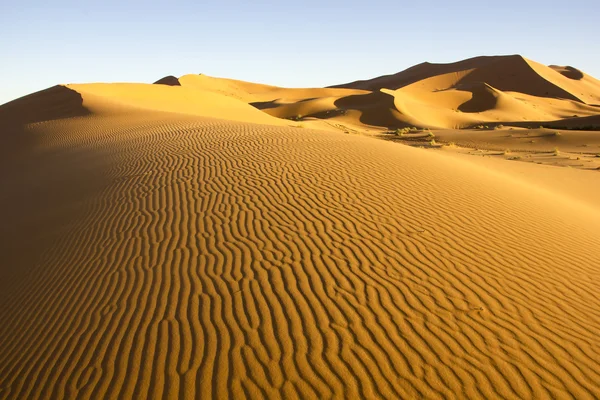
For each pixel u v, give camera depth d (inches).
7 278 317.1
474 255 295.7
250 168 471.2
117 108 1323.8
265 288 250.7
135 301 247.3
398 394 178.7
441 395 178.4
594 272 292.8
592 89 5570.9
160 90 2190.0
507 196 446.6
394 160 515.2
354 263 276.8
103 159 621.0
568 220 410.9
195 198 394.0
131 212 378.6
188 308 236.1
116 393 185.0
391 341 208.1
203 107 2005.4
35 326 240.5
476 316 228.5
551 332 219.9
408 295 244.5
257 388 182.5
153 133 785.6
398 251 293.9
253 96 5068.9
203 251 297.3
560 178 822.5
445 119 3134.8
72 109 1384.1
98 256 307.6
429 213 362.9
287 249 295.0
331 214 350.6
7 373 206.2
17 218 475.5
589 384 186.7
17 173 770.8
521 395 179.6
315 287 250.8
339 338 209.8
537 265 292.5
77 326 232.5
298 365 193.8
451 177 477.1
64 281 282.8
